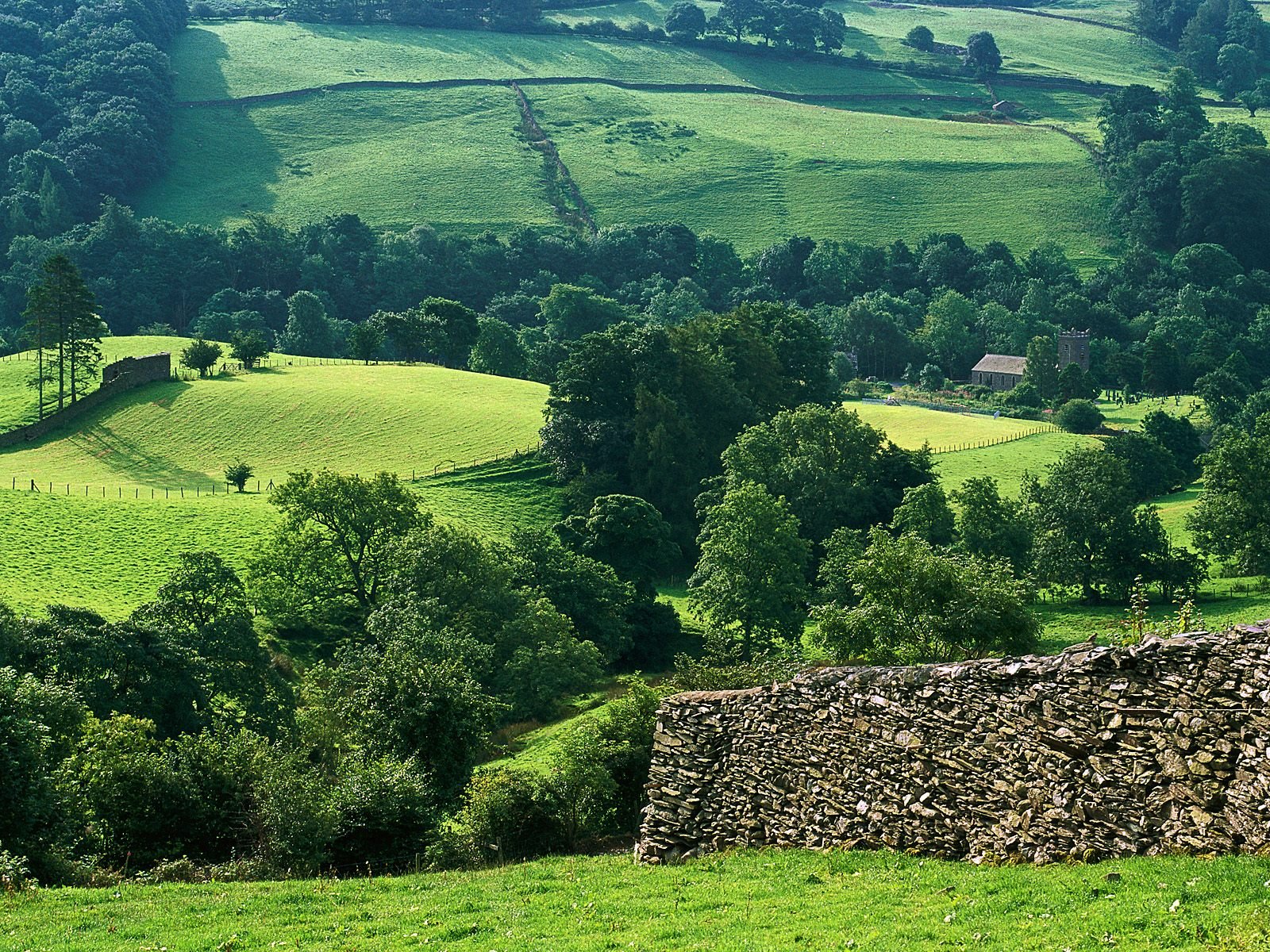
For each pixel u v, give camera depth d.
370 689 47.97
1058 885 21.81
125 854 38.69
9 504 113.00
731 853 28.86
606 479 136.38
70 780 40.38
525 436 148.62
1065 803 23.47
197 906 29.25
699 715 30.50
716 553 96.00
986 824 24.75
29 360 182.75
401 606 86.75
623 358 146.25
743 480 126.69
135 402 161.25
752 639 93.44
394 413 155.50
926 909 22.42
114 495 126.75
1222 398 180.38
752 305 173.50
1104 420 183.38
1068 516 101.31
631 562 114.00
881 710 26.81
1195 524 102.56
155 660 67.31
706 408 148.00
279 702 74.25
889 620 53.09
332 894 30.27
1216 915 19.22
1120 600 100.06
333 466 141.38
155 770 40.12
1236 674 21.50
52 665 64.56
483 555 94.50
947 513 109.56
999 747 24.69
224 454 146.75
